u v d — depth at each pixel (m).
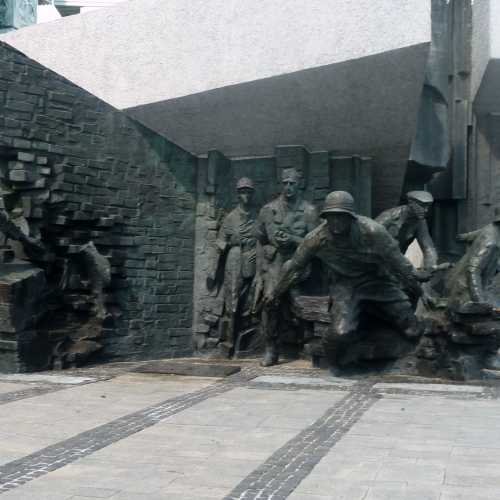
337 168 13.90
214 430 6.79
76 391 9.30
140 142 13.62
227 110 13.38
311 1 12.14
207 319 14.26
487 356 11.20
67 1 27.16
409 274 10.55
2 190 11.72
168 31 13.49
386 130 13.03
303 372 11.70
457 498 4.60
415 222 13.27
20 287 11.05
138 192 13.55
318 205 13.84
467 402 8.53
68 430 6.75
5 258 11.91
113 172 13.12
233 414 7.64
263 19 12.55
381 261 10.63
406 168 14.91
